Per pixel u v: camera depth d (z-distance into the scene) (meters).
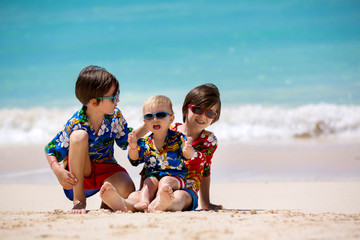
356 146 14.89
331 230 4.76
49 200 8.85
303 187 9.59
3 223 5.35
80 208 6.54
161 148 6.93
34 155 14.52
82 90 6.68
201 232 4.65
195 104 7.16
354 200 8.09
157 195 6.39
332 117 18.22
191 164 7.16
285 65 28.72
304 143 15.78
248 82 26.33
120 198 6.28
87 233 4.70
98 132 6.96
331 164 12.34
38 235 4.63
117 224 5.12
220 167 12.34
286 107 20.83
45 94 25.84
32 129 19.33
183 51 32.06
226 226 4.98
